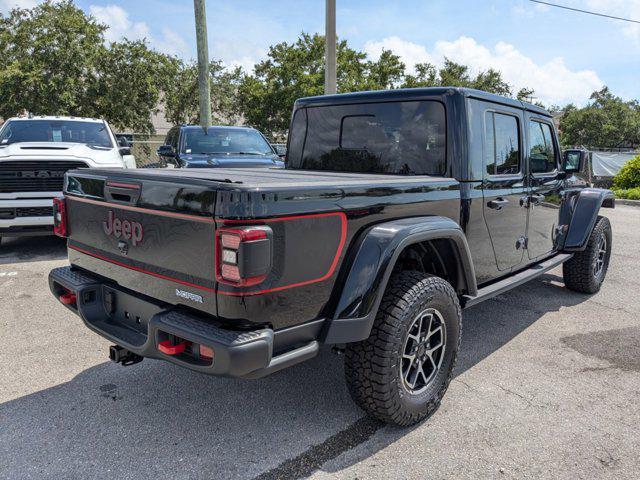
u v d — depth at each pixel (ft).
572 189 17.25
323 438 9.36
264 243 7.00
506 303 17.62
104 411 10.19
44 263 21.74
